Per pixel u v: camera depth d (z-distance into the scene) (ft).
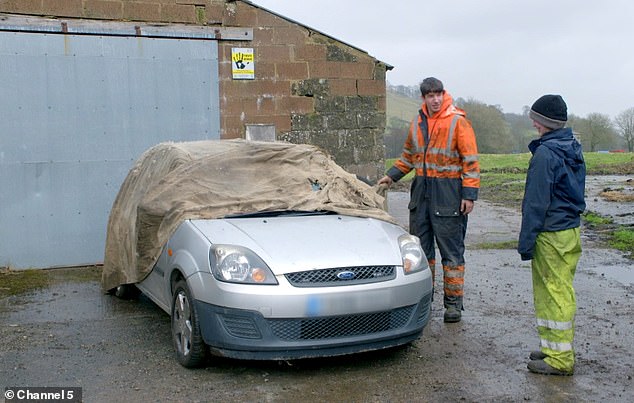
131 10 32.22
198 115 33.63
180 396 15.67
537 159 16.61
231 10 33.88
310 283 16.14
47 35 30.83
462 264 21.48
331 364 17.69
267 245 16.89
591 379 16.43
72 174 31.63
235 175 21.06
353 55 35.78
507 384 16.16
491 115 144.36
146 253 20.88
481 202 58.08
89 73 31.63
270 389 16.01
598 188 64.95
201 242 17.46
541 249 16.83
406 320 17.33
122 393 15.90
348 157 35.94
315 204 20.10
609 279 27.04
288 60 34.78
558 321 16.56
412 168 22.86
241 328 16.03
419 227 21.93
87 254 32.04
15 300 25.40
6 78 30.32
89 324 21.97
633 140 155.84
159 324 21.91
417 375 16.81
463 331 20.47
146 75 32.60
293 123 34.99
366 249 17.31
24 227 30.99
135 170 25.11
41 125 30.99
